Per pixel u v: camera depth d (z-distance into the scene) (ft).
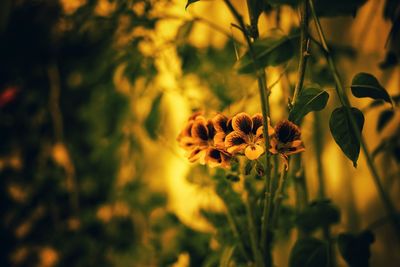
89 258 2.99
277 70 2.12
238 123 1.44
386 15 1.78
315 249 1.59
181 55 2.11
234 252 1.80
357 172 2.13
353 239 1.56
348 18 2.07
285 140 1.41
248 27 1.52
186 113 2.57
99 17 2.23
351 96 2.09
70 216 3.09
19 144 3.07
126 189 2.89
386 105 1.99
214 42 2.39
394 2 1.73
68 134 3.09
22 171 3.09
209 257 2.00
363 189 2.12
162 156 2.82
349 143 1.41
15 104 3.03
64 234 3.03
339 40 2.11
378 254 2.11
